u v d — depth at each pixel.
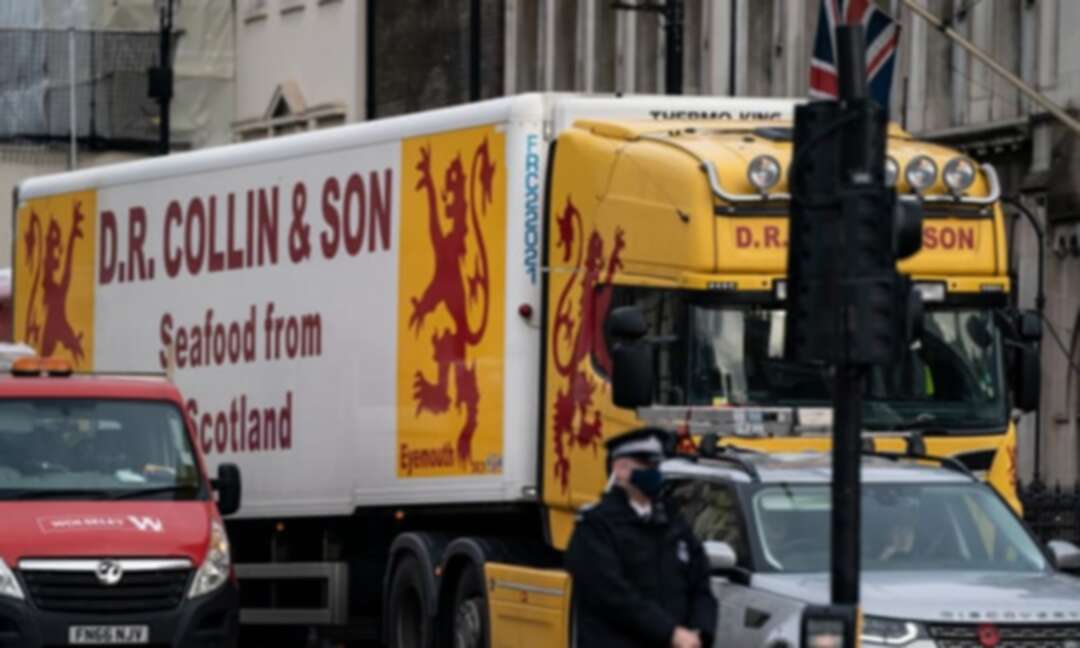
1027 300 68.50
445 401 40.53
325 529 45.19
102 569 38.66
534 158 39.22
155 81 94.12
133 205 49.38
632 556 24.09
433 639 40.09
